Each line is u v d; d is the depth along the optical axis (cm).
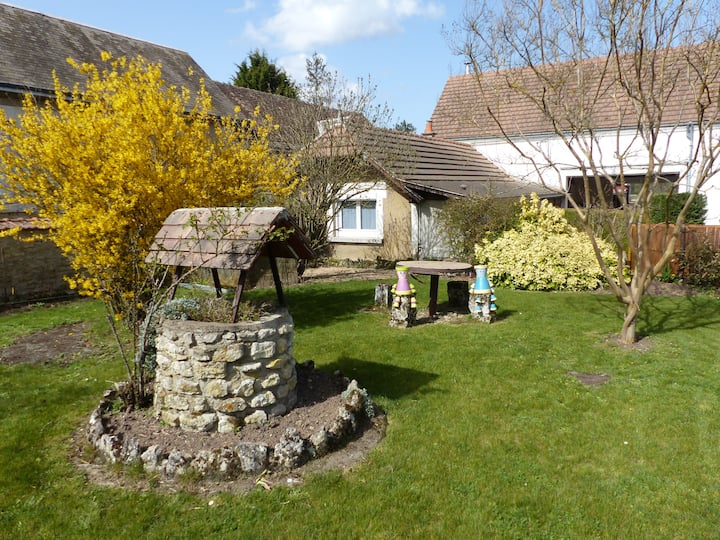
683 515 400
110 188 701
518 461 474
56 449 498
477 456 482
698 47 804
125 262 659
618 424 548
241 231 504
